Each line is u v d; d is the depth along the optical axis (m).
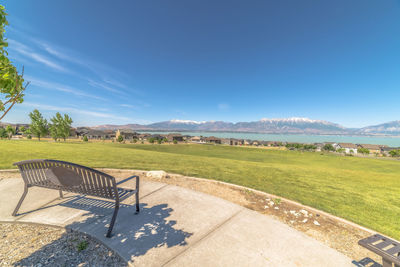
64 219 3.17
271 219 3.51
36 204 3.73
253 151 49.66
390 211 4.26
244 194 4.98
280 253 2.54
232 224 3.26
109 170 7.05
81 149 16.56
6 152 11.16
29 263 2.19
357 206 4.52
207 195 4.62
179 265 2.23
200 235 2.89
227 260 2.36
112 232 2.85
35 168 3.23
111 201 4.03
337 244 2.87
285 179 7.29
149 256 2.36
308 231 3.23
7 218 3.14
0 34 2.10
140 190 4.89
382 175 10.90
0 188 4.59
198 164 10.23
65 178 3.01
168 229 3.02
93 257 2.35
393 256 1.87
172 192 4.77
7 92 2.12
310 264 2.34
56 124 42.88
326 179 7.88
